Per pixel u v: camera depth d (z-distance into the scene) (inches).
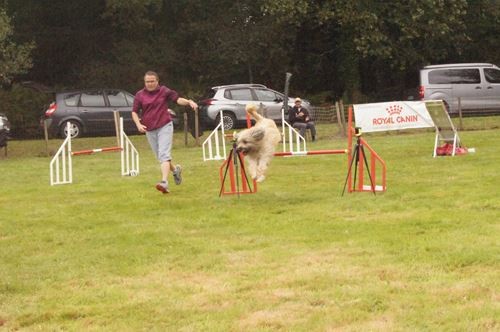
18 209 436.5
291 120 858.1
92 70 1284.4
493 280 246.4
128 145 622.8
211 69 1334.9
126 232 354.9
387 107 591.2
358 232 331.0
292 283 255.0
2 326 226.7
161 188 454.0
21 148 915.4
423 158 611.2
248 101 1045.2
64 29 1327.5
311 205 406.3
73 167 684.1
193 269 282.0
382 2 1235.9
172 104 1186.0
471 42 1364.4
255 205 414.0
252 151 417.1
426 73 1105.4
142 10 1239.5
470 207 375.2
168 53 1322.6
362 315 218.5
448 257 276.5
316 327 211.2
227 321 219.8
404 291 239.8
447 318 211.9
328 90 1401.3
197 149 840.3
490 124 946.7
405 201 403.9
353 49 1309.1
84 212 417.4
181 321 222.8
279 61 1334.9
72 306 242.1
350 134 441.7
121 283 268.1
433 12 1218.6
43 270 290.0
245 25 1309.1
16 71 1099.9
